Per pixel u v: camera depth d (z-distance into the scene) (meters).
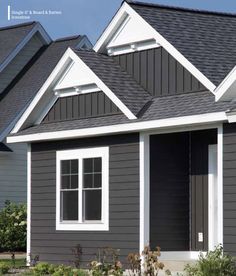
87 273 22.62
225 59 24.81
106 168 25.38
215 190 24.23
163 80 25.31
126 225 24.62
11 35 42.25
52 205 27.16
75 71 26.69
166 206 24.55
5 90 40.03
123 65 26.73
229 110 21.27
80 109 26.72
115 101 25.03
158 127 23.31
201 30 26.11
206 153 24.56
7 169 37.38
